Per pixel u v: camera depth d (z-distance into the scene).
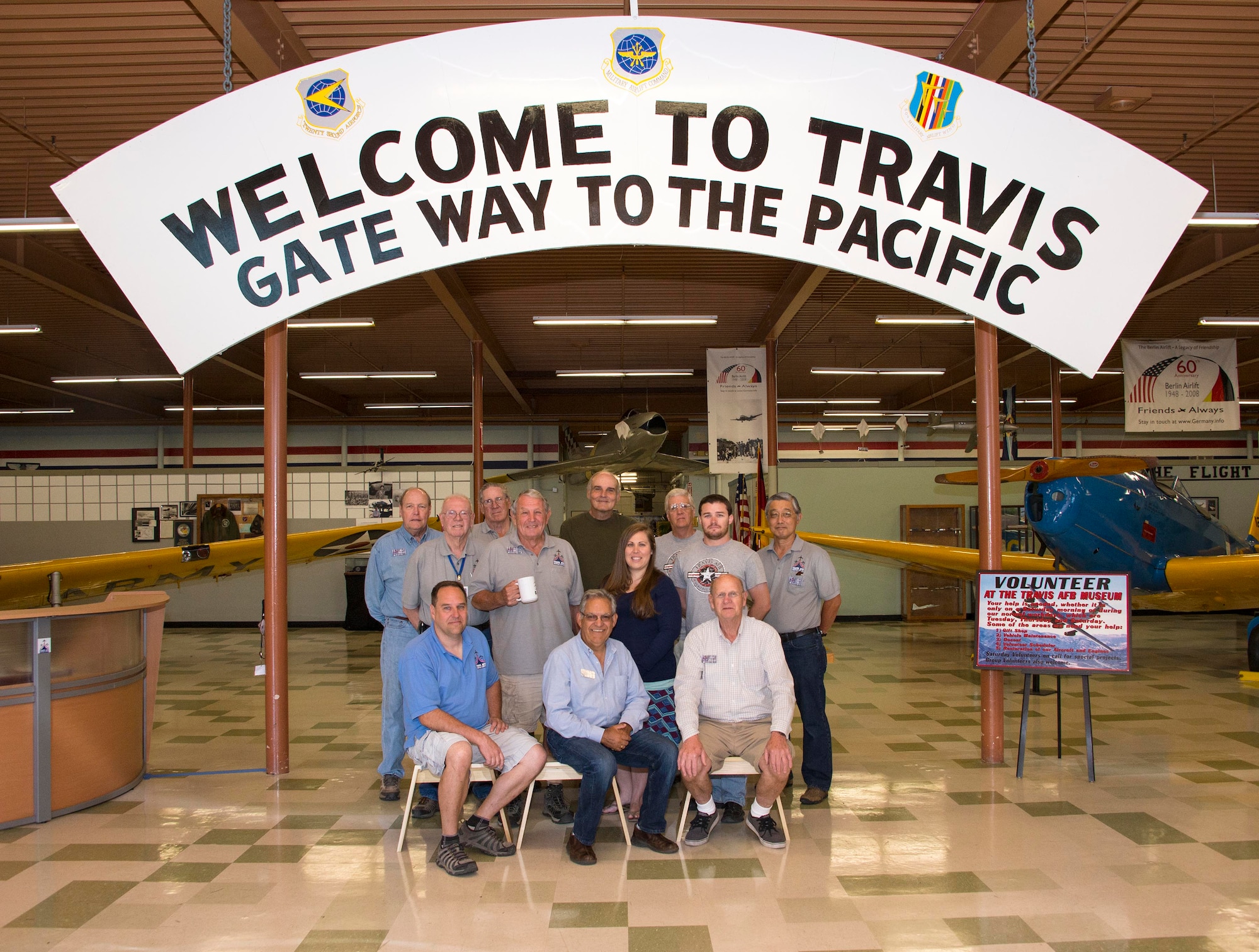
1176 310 11.67
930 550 8.44
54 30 5.31
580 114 3.96
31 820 3.53
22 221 5.51
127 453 18.59
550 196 4.00
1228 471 13.66
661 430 11.13
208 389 16.47
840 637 10.56
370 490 12.61
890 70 3.97
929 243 4.04
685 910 2.67
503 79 3.94
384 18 5.33
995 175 4.00
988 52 5.48
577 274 10.05
